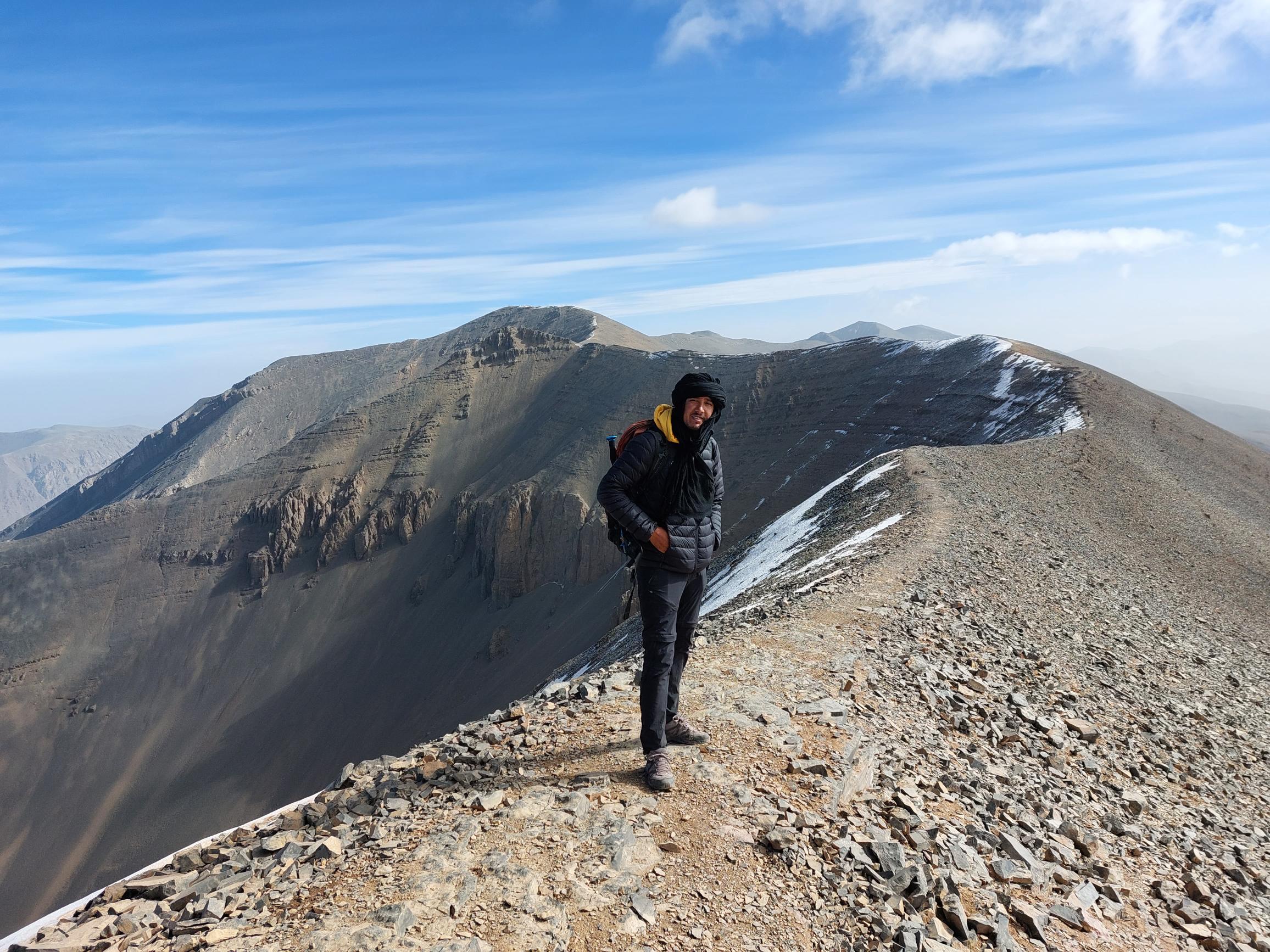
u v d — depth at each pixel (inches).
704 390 212.4
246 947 150.3
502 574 6363.2
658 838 192.2
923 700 350.0
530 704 295.0
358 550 7573.8
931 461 1305.4
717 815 205.3
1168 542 1255.5
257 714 6343.5
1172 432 2618.1
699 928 161.8
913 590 570.3
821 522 1268.5
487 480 7495.1
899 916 177.3
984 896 199.6
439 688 5826.8
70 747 6638.8
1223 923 233.0
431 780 228.8
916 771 270.1
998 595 629.9
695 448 216.7
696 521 223.3
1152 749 415.2
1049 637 560.7
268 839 201.8
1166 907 235.5
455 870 175.2
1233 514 1722.4
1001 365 4409.5
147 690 7052.2
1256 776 432.5
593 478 6638.8
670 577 222.2
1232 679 632.4
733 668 337.7
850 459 4800.7
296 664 6761.8
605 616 5423.2
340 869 179.9
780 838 194.2
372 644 6658.5
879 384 5452.8
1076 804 299.3
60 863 5438.0
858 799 232.7
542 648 5595.5
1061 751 358.6
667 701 228.4
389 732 5634.8
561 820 197.8
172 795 5772.6
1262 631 911.0
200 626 7559.1
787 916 170.1
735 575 1492.4
